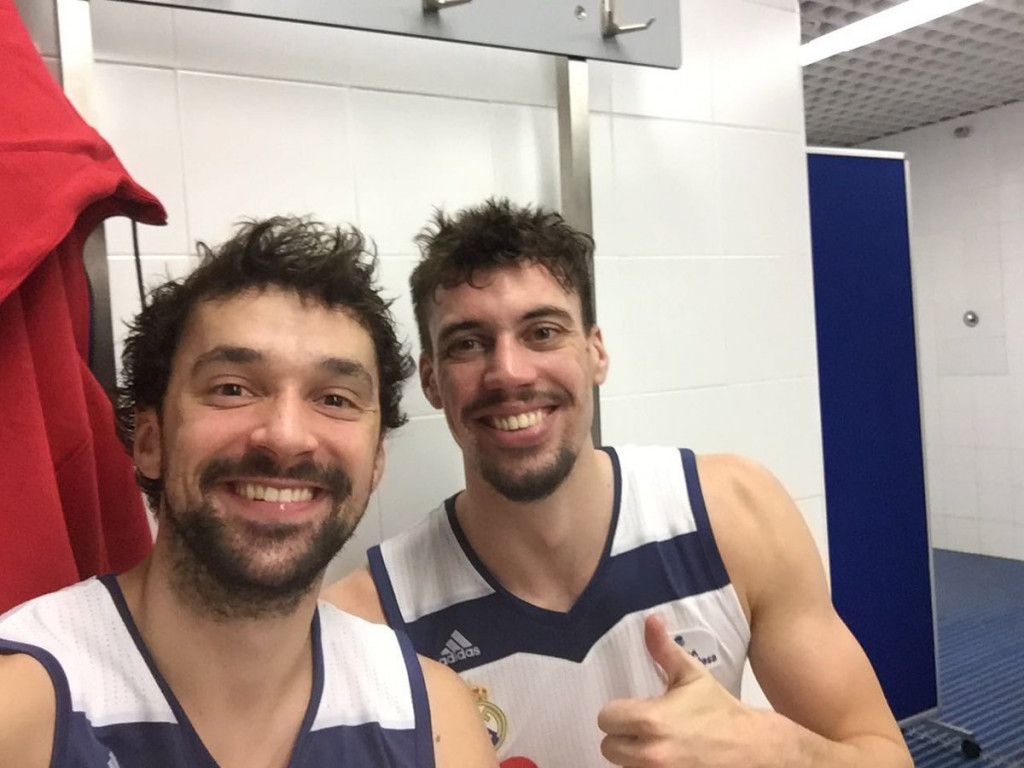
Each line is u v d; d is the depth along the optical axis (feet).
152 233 3.11
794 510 3.44
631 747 2.43
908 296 5.82
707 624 3.20
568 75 3.84
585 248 3.14
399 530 3.67
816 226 5.36
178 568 1.95
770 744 2.58
